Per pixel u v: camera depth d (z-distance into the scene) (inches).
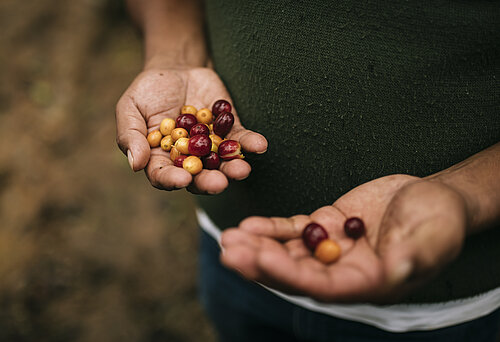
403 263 10.5
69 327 30.5
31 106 41.0
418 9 13.1
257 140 15.0
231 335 21.7
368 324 16.7
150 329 30.8
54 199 36.0
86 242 34.2
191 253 34.1
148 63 18.9
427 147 14.3
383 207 12.6
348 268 11.3
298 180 16.2
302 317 18.1
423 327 15.9
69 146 39.3
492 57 13.2
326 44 14.1
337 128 14.8
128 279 32.9
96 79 43.5
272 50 15.0
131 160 14.4
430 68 13.5
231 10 15.9
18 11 45.1
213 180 13.7
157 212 35.9
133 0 21.4
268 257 10.8
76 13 45.3
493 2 12.9
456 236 10.7
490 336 17.6
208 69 18.3
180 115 17.1
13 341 29.7
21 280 32.1
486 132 13.9
